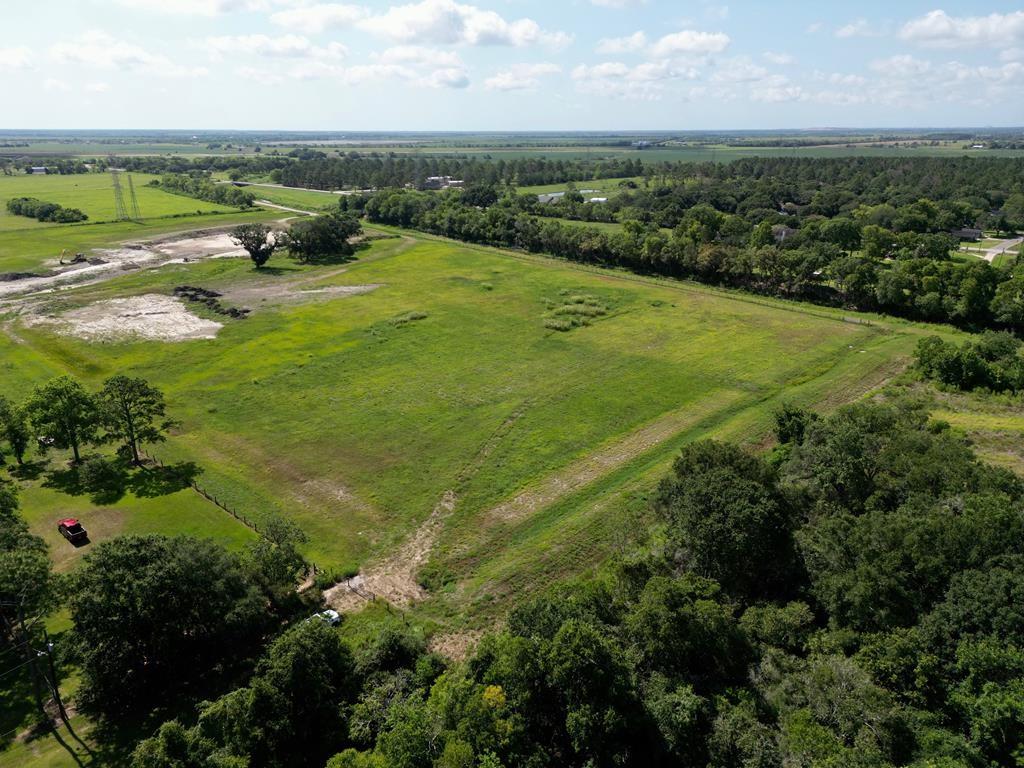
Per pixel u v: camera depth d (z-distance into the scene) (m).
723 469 44.97
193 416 72.06
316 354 89.94
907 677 32.84
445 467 62.16
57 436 61.22
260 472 61.19
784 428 63.16
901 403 72.25
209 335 97.00
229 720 31.83
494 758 28.77
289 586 45.34
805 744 28.72
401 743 29.72
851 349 93.56
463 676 35.28
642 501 55.78
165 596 36.75
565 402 75.88
